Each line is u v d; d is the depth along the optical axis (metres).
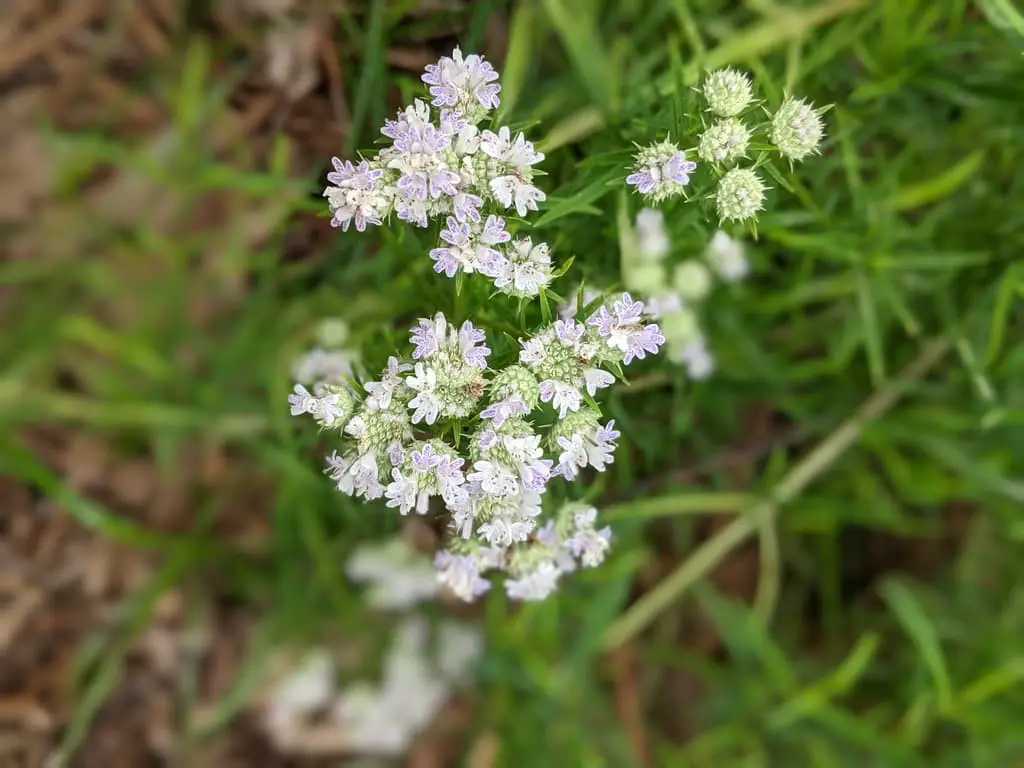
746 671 0.22
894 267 0.19
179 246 0.21
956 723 0.22
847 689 0.23
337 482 0.15
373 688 0.23
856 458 0.22
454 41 0.19
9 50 0.21
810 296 0.19
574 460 0.13
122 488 0.22
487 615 0.20
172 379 0.21
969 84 0.18
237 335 0.20
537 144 0.15
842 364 0.20
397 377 0.13
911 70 0.18
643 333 0.12
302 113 0.21
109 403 0.21
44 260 0.22
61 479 0.22
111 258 0.22
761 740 0.22
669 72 0.17
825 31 0.19
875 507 0.21
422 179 0.12
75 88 0.21
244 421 0.20
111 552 0.23
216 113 0.21
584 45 0.17
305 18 0.20
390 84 0.19
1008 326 0.20
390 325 0.17
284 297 0.20
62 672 0.22
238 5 0.20
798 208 0.18
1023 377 0.20
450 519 0.15
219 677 0.23
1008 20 0.16
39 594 0.22
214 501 0.22
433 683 0.22
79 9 0.21
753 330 0.21
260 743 0.23
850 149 0.17
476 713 0.23
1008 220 0.19
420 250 0.15
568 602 0.19
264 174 0.21
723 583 0.23
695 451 0.21
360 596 0.21
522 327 0.13
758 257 0.19
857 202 0.18
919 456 0.22
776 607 0.23
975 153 0.17
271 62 0.21
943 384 0.20
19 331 0.21
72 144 0.20
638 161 0.13
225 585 0.23
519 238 0.13
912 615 0.20
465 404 0.12
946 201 0.19
